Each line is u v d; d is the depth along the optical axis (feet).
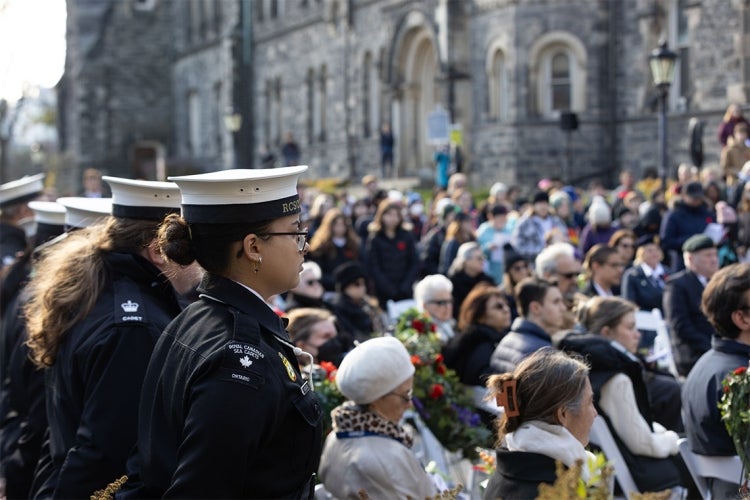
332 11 131.03
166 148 193.77
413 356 24.44
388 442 18.13
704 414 18.20
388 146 114.52
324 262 45.42
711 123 80.74
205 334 11.24
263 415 10.73
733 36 78.28
